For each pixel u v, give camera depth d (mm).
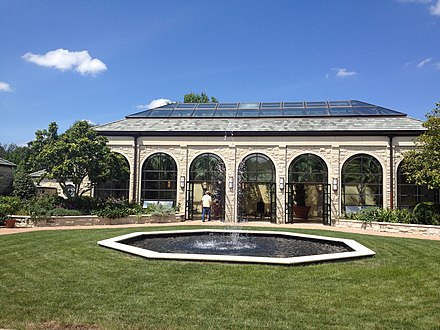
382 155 20281
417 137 18297
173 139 22016
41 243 11172
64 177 18281
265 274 7277
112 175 19359
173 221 20266
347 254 9070
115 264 8117
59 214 17625
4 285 6535
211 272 7391
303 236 13031
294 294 6125
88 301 5680
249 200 25016
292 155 21141
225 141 21719
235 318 5059
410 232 15742
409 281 7027
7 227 16141
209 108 26047
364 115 22547
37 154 19141
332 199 20344
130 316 5090
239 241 12844
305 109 24578
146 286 6469
